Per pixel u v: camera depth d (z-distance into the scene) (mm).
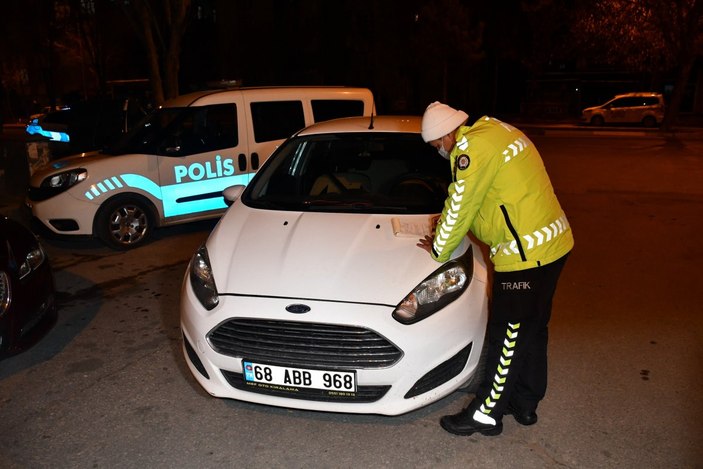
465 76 32844
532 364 2949
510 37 34250
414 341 2723
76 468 2773
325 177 4105
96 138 10977
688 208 8141
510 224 2627
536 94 37719
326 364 2746
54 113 15117
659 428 2988
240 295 2887
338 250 3131
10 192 8633
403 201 3727
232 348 2854
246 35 32031
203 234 6863
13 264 3609
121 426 3096
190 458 2832
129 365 3760
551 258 2664
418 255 3061
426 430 3018
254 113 6773
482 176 2557
